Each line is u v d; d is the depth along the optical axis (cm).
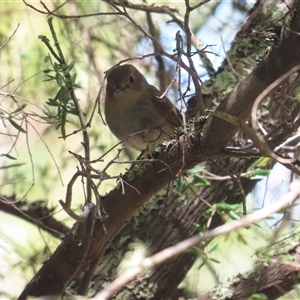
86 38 947
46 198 889
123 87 800
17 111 577
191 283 842
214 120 552
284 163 508
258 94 534
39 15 951
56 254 615
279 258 670
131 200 593
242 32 859
